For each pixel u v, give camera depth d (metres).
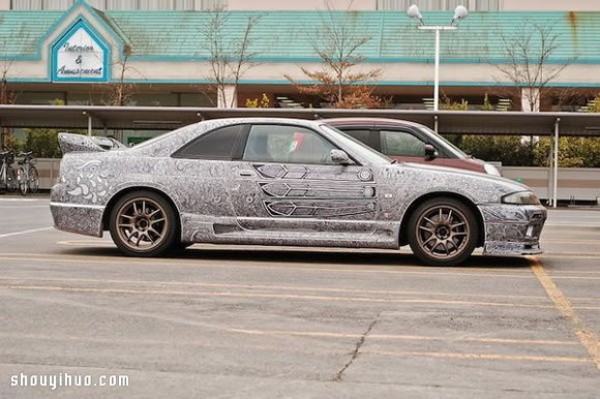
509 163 33.62
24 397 5.00
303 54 39.59
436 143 13.41
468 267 10.34
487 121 30.73
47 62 40.09
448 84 38.28
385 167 10.25
